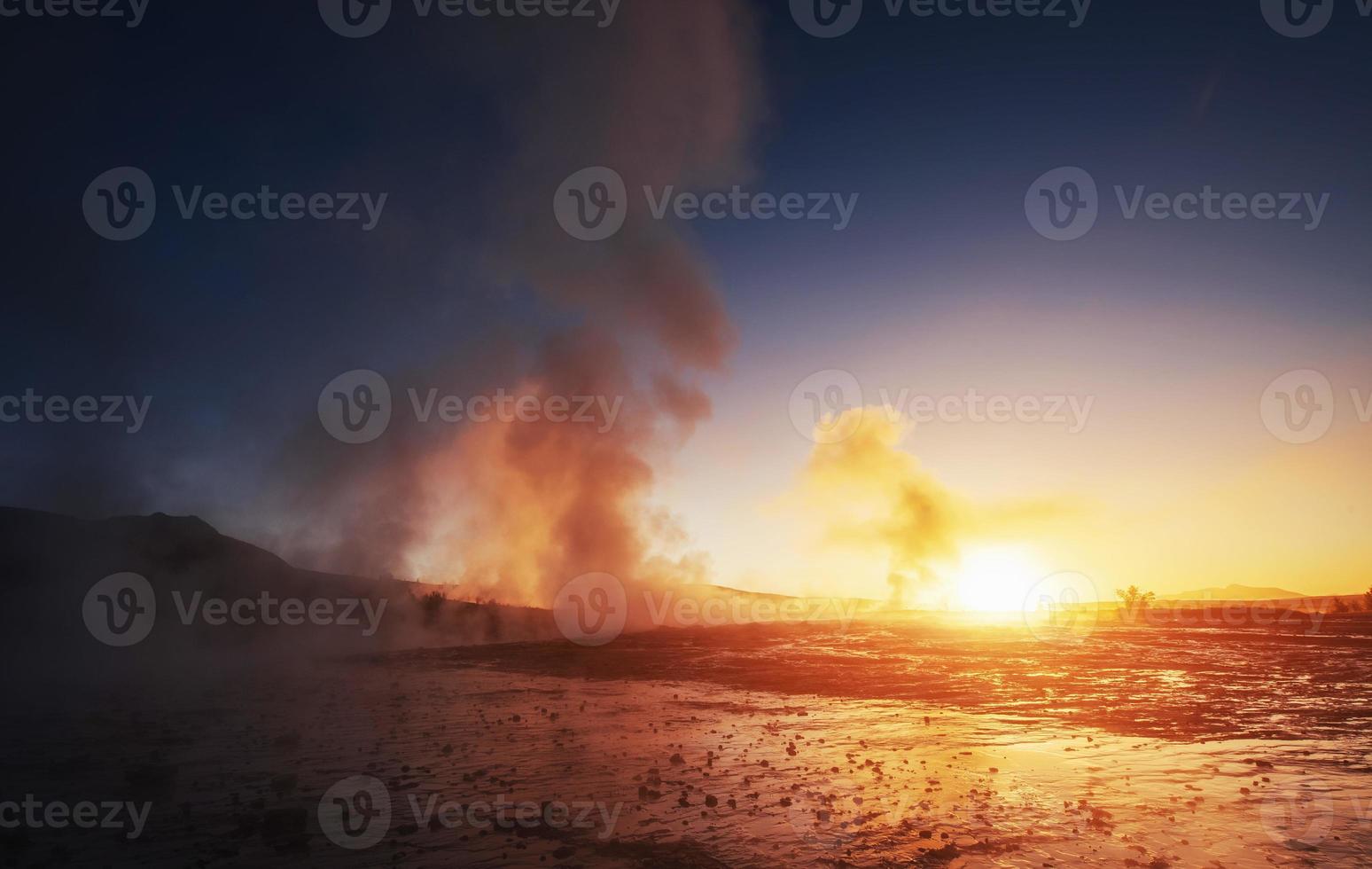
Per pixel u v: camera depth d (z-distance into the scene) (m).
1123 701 16.14
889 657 27.73
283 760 11.53
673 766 10.65
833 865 6.44
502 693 20.52
